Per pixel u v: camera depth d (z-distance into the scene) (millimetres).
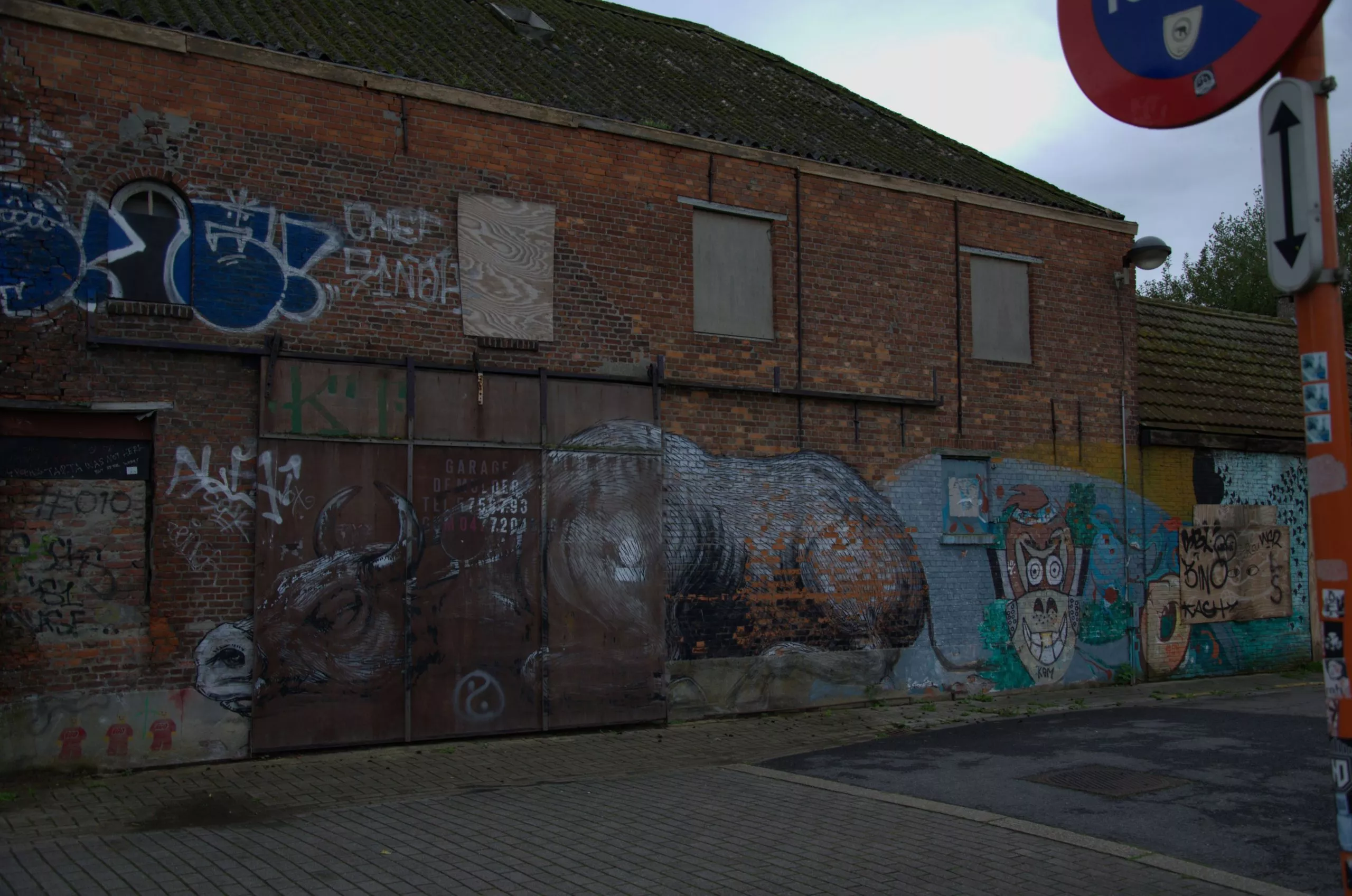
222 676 8812
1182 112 4055
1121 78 4277
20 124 8391
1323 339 3652
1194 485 15336
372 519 9492
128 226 8789
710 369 11461
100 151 8664
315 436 9297
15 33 8398
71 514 8391
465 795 7883
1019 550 13594
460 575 9859
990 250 13727
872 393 12562
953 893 5645
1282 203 3760
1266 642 15906
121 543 8539
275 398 9156
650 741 10094
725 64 15906
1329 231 3668
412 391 9734
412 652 9578
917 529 12789
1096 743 9781
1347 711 3531
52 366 8383
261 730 8898
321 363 9391
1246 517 15820
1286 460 16391
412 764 8883
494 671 9969
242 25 10180
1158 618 14781
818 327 12250
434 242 10039
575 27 14930
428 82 10148
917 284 13086
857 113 15828
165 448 8734
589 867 6051
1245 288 34312
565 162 10805
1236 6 3848
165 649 8617
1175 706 12391
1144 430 14773
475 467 10016
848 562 12211
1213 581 15383
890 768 8859
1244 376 16969
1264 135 3822
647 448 10953
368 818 7125
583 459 10586
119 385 8609
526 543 10219
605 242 10961
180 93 9000
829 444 12227
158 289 8867
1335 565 3580
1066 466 14156
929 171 13828
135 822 7043
